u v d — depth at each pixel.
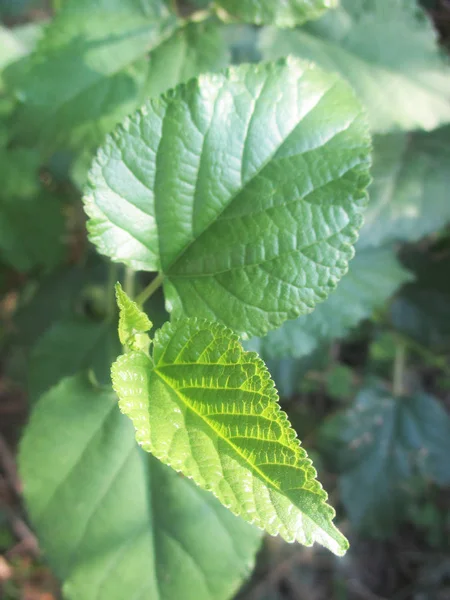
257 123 0.17
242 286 0.17
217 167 0.17
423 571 0.47
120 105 0.22
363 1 0.24
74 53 0.22
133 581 0.20
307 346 0.26
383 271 0.29
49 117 0.22
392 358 0.39
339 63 0.24
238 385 0.13
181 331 0.15
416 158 0.28
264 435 0.12
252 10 0.21
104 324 0.27
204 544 0.20
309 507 0.11
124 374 0.14
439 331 0.36
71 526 0.20
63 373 0.26
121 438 0.21
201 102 0.17
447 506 0.46
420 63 0.24
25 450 0.20
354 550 0.48
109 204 0.17
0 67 0.28
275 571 0.46
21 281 0.40
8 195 0.34
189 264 0.17
